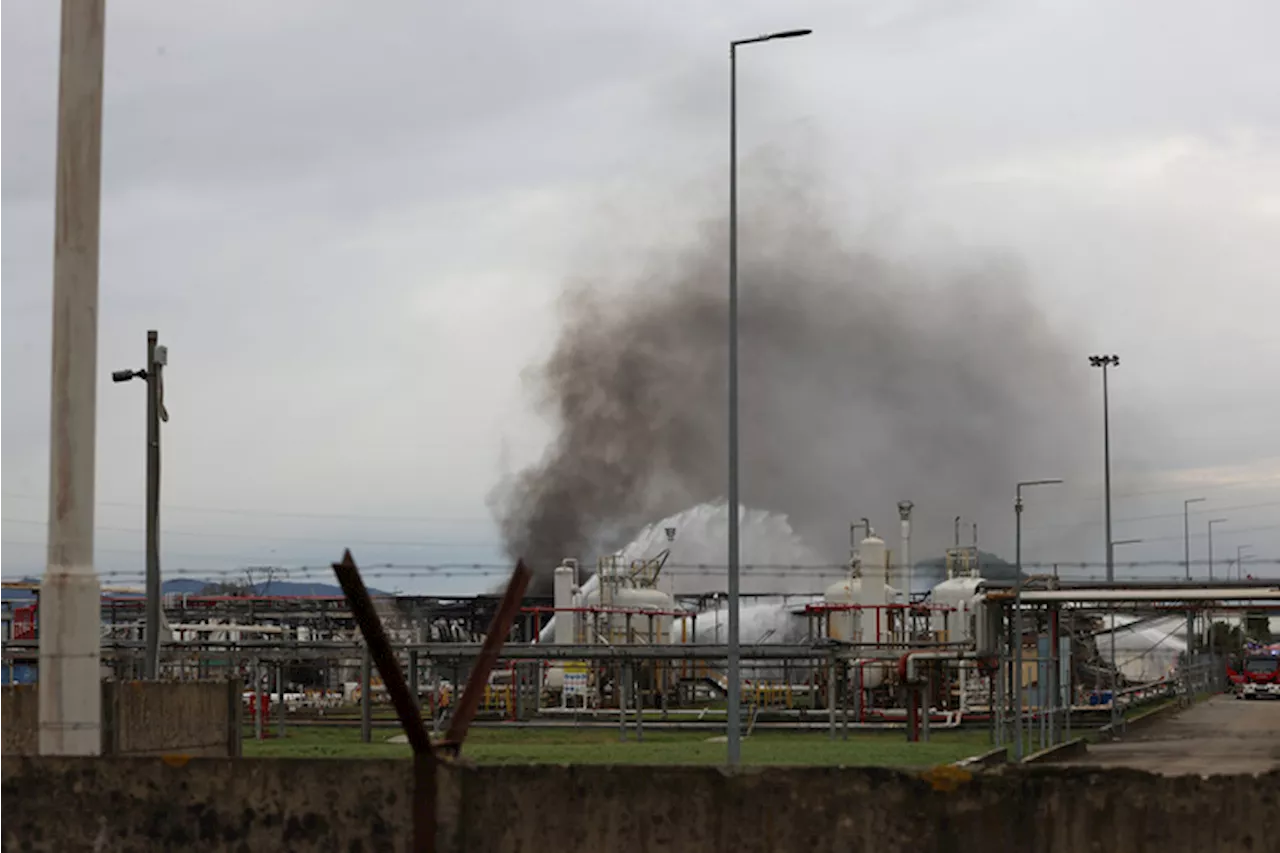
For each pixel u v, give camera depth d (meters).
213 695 38.19
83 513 22.36
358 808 17.80
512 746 59.19
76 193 22.67
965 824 16.52
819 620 95.44
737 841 16.98
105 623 103.69
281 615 107.44
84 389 22.53
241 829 18.08
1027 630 78.31
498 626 17.78
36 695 37.22
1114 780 16.31
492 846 17.39
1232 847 15.98
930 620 99.31
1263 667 142.88
